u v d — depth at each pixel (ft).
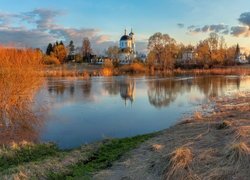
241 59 446.60
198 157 28.12
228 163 26.21
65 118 72.74
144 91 129.39
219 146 31.14
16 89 78.84
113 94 120.16
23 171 33.01
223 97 99.76
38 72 90.17
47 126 64.59
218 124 43.93
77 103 96.78
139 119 70.79
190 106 86.53
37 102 96.94
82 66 338.13
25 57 84.64
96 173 31.76
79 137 55.31
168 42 325.62
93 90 133.69
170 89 135.23
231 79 188.24
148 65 308.19
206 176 24.75
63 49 363.35
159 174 27.63
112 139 48.14
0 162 38.14
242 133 33.06
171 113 77.10
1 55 78.33
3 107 75.72
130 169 30.78
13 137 55.83
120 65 332.39
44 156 40.60
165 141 40.24
